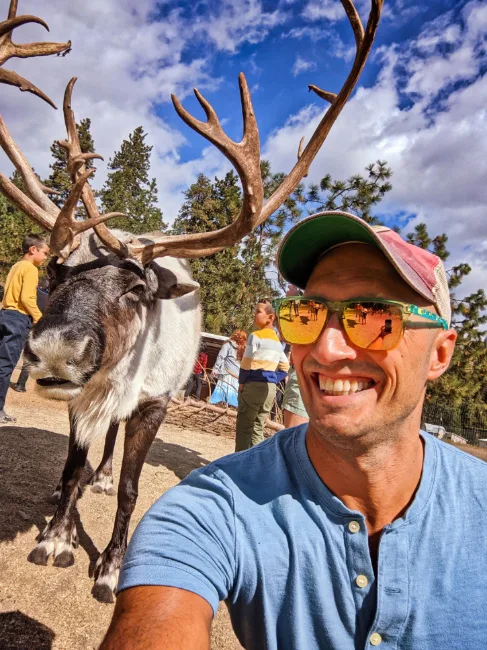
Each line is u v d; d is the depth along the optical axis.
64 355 1.00
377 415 0.45
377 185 6.34
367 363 0.45
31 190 1.28
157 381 1.36
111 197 16.83
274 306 0.51
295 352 0.50
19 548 1.19
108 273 1.17
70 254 1.21
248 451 0.54
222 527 0.45
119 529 1.18
